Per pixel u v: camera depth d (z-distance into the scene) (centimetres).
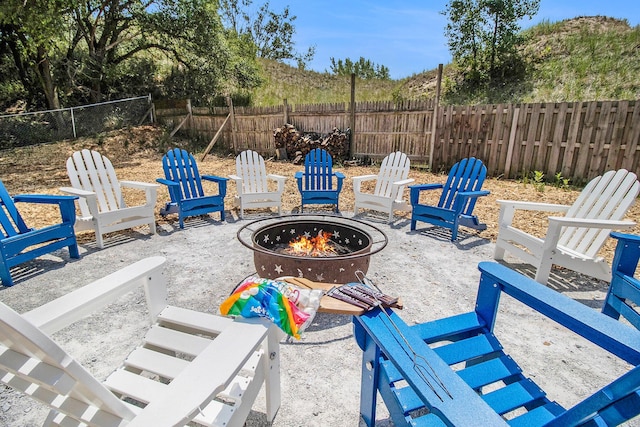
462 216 351
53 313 114
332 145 726
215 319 148
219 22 1005
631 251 196
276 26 1880
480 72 866
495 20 839
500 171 596
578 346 198
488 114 588
